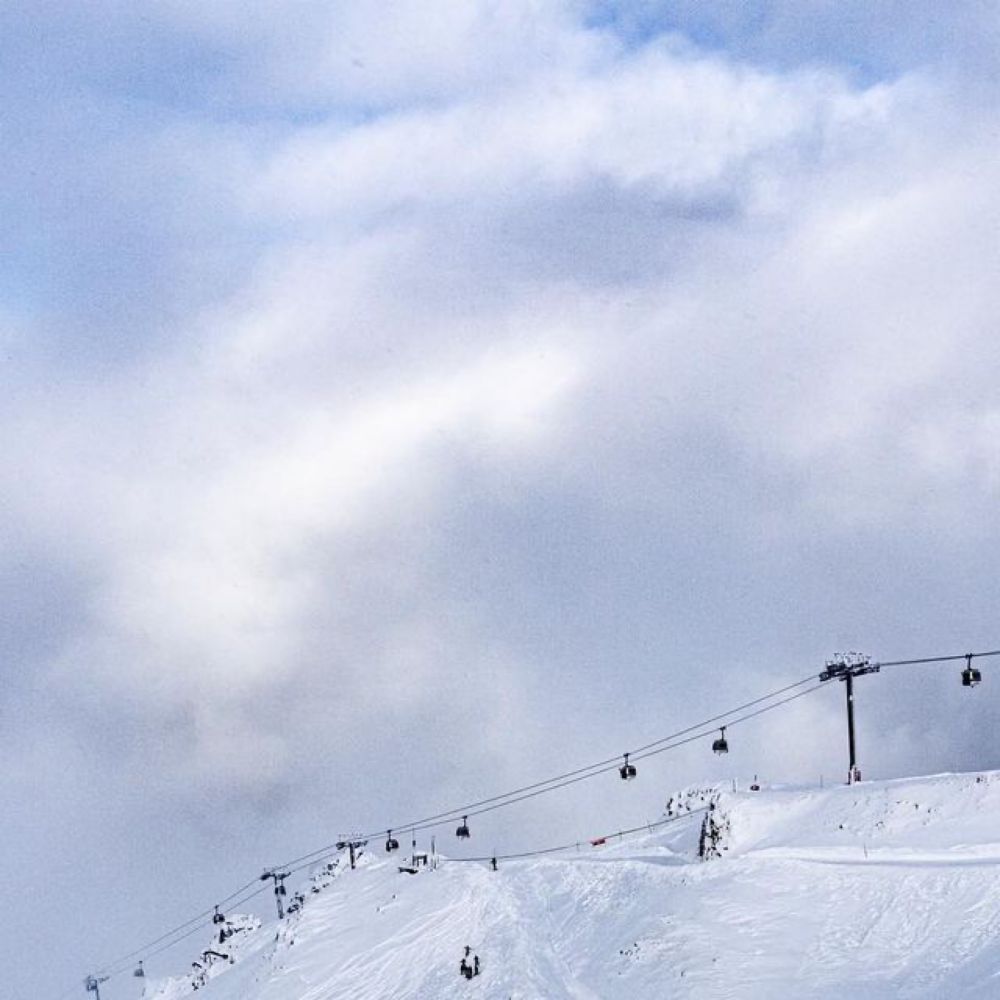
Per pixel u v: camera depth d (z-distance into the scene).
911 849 50.62
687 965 45.44
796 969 42.75
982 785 54.41
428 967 57.72
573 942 53.97
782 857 53.56
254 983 66.06
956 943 40.94
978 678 64.31
